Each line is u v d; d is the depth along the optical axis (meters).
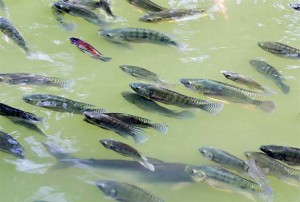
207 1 2.99
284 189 2.23
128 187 2.16
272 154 2.28
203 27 2.84
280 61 2.70
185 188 2.20
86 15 2.77
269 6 2.99
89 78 2.55
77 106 2.38
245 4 2.99
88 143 2.32
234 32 2.82
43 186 2.20
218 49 2.73
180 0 2.99
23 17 2.80
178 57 2.67
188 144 2.35
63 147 2.30
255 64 2.63
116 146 2.26
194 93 2.50
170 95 2.43
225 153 2.25
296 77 2.62
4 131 2.34
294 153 2.27
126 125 2.33
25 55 2.62
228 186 2.19
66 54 2.64
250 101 2.46
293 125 2.44
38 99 2.38
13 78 2.46
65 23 2.78
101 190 2.18
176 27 2.83
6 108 2.33
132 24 2.81
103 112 2.38
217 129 2.40
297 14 2.95
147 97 2.45
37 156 2.27
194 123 2.42
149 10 2.86
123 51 2.68
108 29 2.72
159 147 2.33
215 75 2.60
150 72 2.53
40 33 2.73
